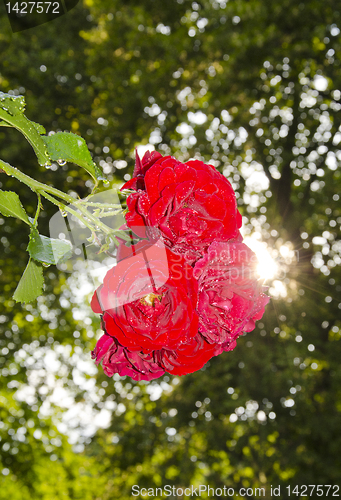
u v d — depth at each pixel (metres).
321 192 9.79
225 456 9.99
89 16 9.38
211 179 0.78
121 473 9.97
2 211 0.79
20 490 13.88
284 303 8.96
